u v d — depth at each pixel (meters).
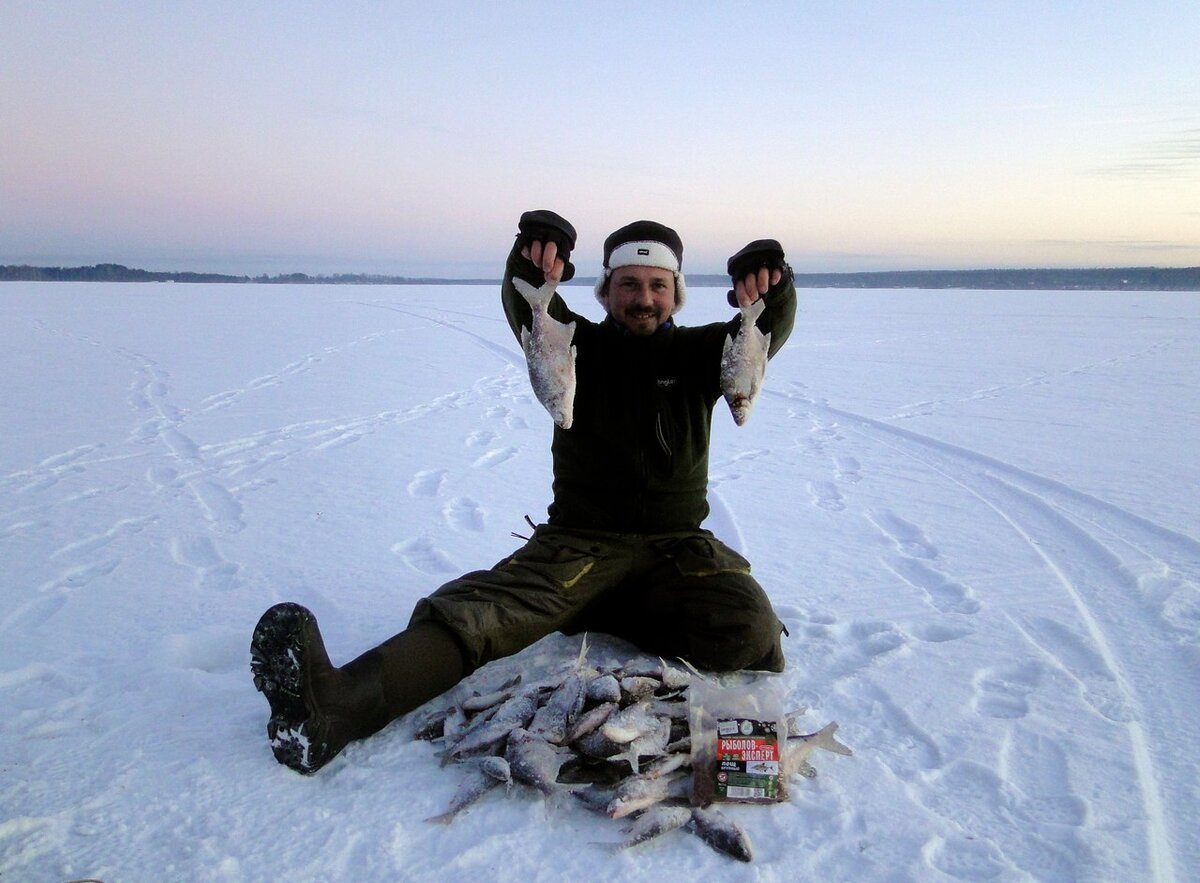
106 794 2.32
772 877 2.05
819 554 4.82
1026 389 12.51
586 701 2.54
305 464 7.07
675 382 3.22
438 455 7.56
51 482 6.32
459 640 2.76
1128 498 6.12
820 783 2.45
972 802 2.39
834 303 50.66
